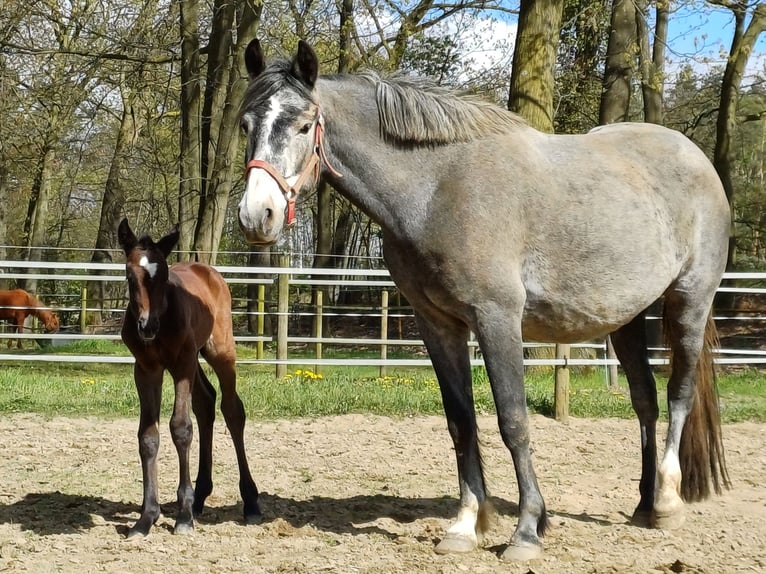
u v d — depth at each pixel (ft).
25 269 85.20
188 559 16.08
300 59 16.02
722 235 19.21
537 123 39.96
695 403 19.53
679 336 19.31
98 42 67.82
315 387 37.60
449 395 17.33
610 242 17.08
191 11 59.11
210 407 20.51
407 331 78.33
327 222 72.69
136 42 62.75
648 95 59.72
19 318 63.72
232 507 20.76
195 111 59.62
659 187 18.25
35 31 70.69
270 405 33.99
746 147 115.14
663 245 17.99
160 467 24.77
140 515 19.71
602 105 51.39
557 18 40.14
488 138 16.88
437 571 15.20
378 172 16.55
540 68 39.86
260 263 72.28
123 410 32.99
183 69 59.47
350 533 18.16
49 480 22.93
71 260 119.44
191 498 18.38
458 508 18.94
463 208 16.14
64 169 103.86
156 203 102.27
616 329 18.47
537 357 40.86
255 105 15.94
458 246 16.05
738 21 67.67
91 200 116.16
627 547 17.06
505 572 15.24
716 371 20.04
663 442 28.68
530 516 16.31
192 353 18.57
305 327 82.17
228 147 57.06
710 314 19.72
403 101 16.53
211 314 20.12
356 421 32.01
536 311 17.20
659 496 18.53
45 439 28.12
